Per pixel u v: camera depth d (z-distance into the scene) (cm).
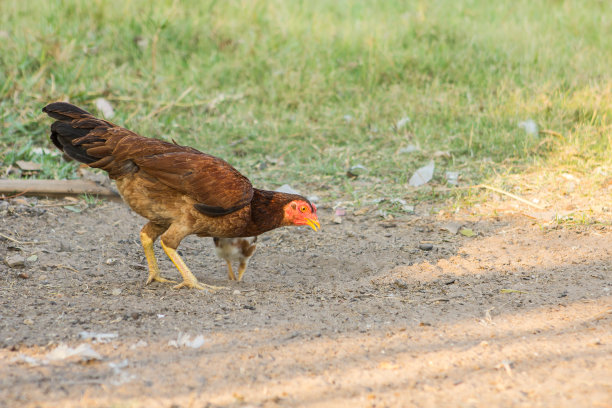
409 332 1565
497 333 1552
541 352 1428
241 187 1836
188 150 1897
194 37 4312
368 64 4116
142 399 1211
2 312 1666
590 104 3441
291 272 2161
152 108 3500
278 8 4812
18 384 1252
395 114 3588
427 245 2333
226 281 2041
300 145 3347
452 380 1302
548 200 2717
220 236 1919
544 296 1827
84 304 1748
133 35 4206
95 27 4203
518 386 1273
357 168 3091
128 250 2288
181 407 1186
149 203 1856
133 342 1480
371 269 2158
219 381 1291
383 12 4984
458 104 3641
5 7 4262
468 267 2125
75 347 1438
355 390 1261
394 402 1215
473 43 4344
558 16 4847
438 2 5094
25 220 2430
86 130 1848
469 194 2808
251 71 4000
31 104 3291
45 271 2042
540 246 2291
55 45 3716
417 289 1945
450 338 1523
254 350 1444
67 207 2588
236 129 3425
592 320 1627
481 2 5178
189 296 1842
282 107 3706
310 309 1744
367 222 2611
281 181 2998
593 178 2873
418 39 4459
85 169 2898
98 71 3712
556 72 3912
